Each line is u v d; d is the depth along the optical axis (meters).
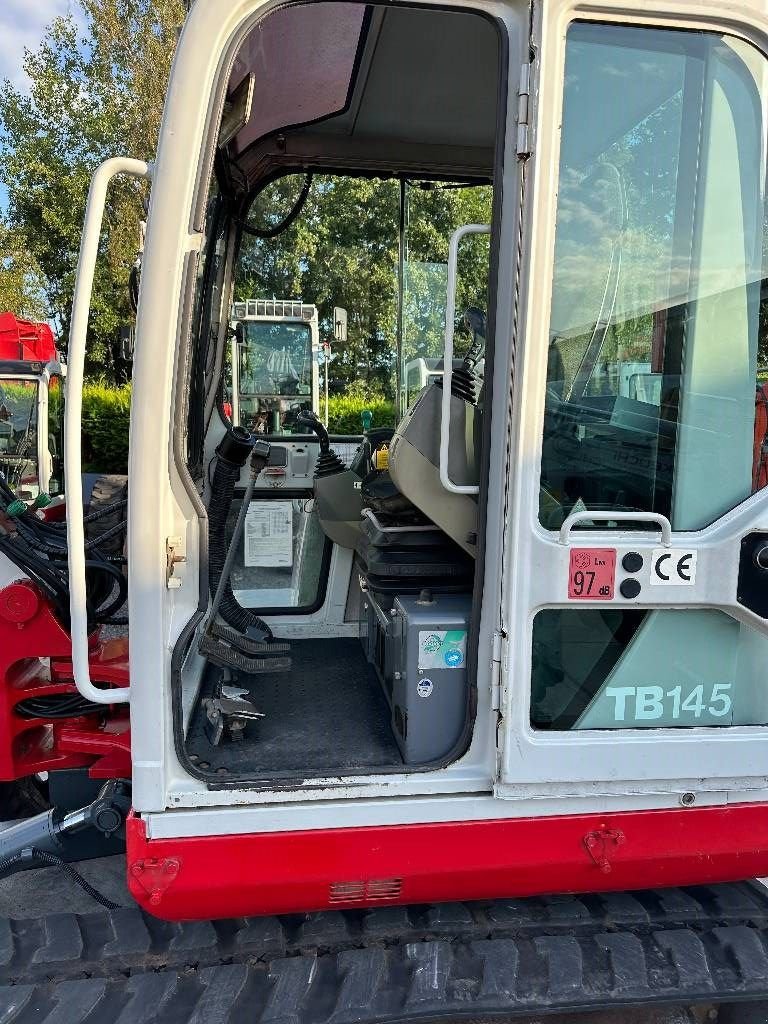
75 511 1.41
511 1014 1.46
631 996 1.50
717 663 1.59
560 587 1.44
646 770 1.52
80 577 1.43
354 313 3.00
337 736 1.81
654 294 1.52
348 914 1.68
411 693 1.59
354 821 1.48
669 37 1.42
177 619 1.52
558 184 1.43
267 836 1.46
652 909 1.75
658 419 1.55
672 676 1.58
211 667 2.21
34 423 7.16
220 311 2.74
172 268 1.34
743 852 1.59
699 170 1.49
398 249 2.94
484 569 1.48
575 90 1.42
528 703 1.47
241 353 3.02
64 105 14.73
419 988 1.47
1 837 1.83
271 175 2.76
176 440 1.46
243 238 2.84
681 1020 1.88
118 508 2.11
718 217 1.51
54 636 1.85
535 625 1.52
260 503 2.81
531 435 1.41
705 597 1.49
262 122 2.43
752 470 1.56
